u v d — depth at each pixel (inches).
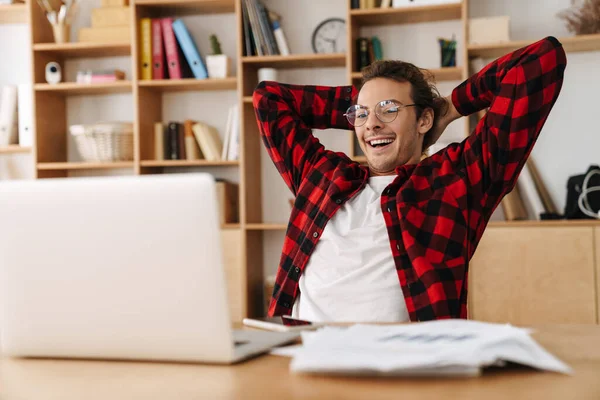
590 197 137.6
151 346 39.5
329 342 37.3
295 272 77.6
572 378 34.5
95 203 38.3
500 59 79.8
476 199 75.2
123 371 38.1
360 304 72.5
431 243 72.9
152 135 160.6
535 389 32.4
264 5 157.8
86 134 155.2
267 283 151.4
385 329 41.1
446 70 142.0
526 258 133.5
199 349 38.8
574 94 147.4
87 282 39.3
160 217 37.4
